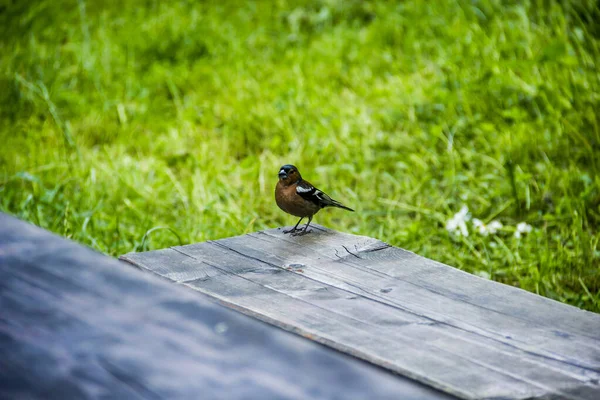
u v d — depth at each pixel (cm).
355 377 160
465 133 998
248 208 874
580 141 941
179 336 181
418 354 304
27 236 250
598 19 1176
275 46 1334
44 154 1011
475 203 875
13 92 1166
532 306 351
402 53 1253
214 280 396
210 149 1033
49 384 162
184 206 899
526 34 1155
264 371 163
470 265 761
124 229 831
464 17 1259
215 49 1323
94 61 1262
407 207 851
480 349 309
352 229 834
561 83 1037
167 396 155
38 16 1413
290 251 437
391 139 1005
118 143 1060
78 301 201
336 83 1185
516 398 271
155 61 1312
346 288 379
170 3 1488
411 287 377
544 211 855
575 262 733
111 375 164
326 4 1431
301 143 1013
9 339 181
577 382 283
